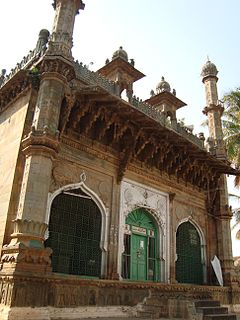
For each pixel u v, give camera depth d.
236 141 17.84
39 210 8.05
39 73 9.67
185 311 9.40
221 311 9.84
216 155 15.99
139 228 12.52
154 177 13.35
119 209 11.48
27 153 8.64
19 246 7.47
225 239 15.28
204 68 18.19
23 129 9.34
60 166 10.07
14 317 6.90
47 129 8.64
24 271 7.36
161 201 13.45
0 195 9.20
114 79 13.99
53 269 9.12
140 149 12.32
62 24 10.09
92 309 8.96
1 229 8.43
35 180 8.22
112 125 11.58
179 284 12.12
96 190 10.96
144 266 12.16
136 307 10.09
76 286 8.76
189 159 14.34
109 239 10.80
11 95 10.98
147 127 11.73
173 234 13.40
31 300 7.38
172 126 14.48
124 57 14.11
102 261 10.50
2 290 7.41
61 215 9.84
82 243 10.14
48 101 9.05
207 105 17.44
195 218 15.05
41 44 10.82
